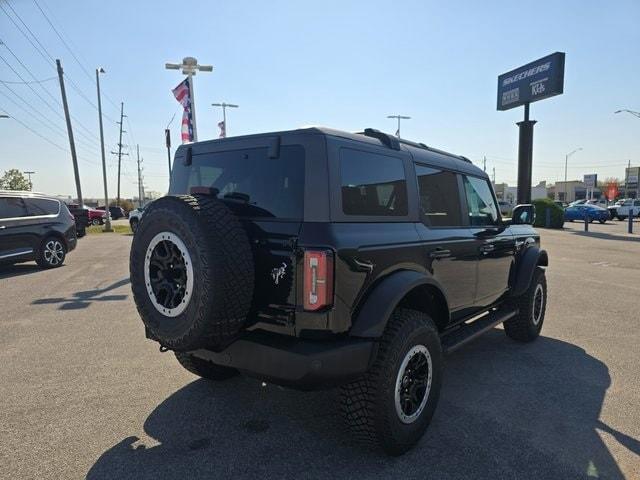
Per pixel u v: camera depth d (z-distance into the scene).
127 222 43.88
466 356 5.05
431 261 3.52
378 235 3.04
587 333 5.93
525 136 20.75
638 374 4.52
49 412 3.68
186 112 14.66
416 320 3.12
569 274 10.52
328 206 2.77
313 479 2.80
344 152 2.96
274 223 2.84
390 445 2.98
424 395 3.22
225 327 2.70
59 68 26.69
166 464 2.96
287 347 2.67
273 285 2.79
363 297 2.89
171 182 3.76
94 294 8.31
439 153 4.22
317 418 3.59
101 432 3.37
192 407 3.77
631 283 9.38
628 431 3.39
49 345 5.38
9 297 8.05
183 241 2.67
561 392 4.09
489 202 4.87
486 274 4.50
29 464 2.96
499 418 3.59
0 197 10.56
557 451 3.12
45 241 11.41
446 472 2.88
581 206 35.78
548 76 22.19
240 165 3.18
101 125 28.61
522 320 5.38
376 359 2.90
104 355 5.04
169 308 2.78
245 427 3.45
